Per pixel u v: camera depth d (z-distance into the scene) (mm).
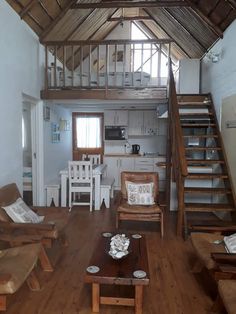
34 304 2211
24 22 4105
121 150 7754
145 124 7395
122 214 3875
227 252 2340
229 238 2533
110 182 5508
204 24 4609
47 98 4934
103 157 7168
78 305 2211
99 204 5023
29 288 2418
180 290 2455
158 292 2418
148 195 4094
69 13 5086
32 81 4496
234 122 3895
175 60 7359
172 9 5219
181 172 3562
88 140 7836
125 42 4812
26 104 5688
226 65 4258
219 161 4172
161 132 7363
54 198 5105
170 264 2945
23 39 4078
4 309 1929
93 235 3738
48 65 5188
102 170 5566
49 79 5203
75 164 4824
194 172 4777
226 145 4203
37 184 5023
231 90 4047
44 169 5137
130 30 8055
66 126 6969
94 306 2125
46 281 2559
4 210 2824
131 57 7809
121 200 4211
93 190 5047
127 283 2004
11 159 3664
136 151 7508
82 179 4879
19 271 1967
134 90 4961
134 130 7438
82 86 4949
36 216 3121
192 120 5047
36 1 3852
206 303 2270
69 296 2330
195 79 5684
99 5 4723
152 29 7559
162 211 3812
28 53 4297
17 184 3850
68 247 3332
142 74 5262
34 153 4996
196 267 2752
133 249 2467
